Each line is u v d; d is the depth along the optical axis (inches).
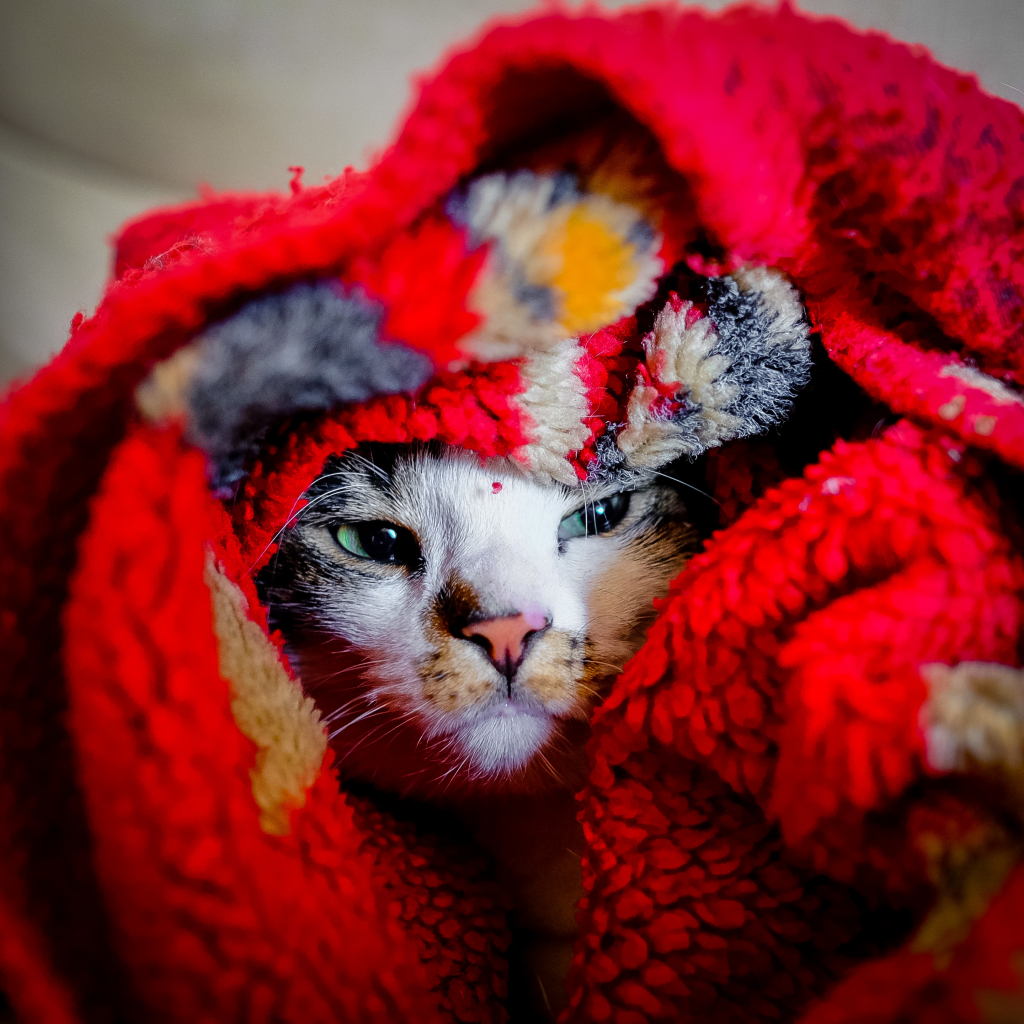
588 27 6.6
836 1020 6.0
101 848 6.7
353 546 9.9
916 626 7.0
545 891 9.3
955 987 5.3
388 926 7.8
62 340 12.8
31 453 6.9
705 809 7.9
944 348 7.7
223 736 7.1
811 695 6.9
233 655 7.6
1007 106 7.4
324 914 7.4
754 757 7.5
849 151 7.1
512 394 8.1
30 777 7.1
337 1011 7.2
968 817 6.5
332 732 9.5
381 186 6.8
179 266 7.4
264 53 12.9
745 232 7.1
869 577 7.3
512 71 6.7
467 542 9.5
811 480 7.6
